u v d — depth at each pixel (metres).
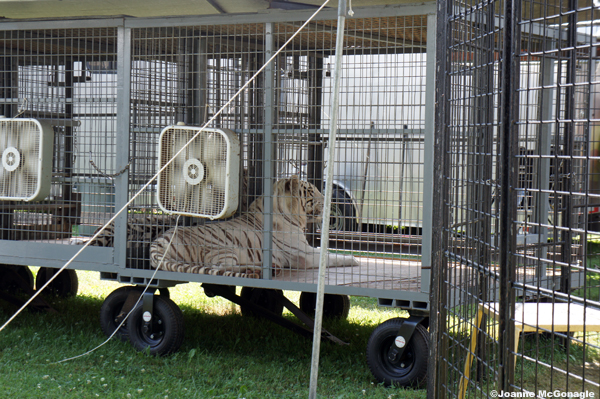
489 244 2.77
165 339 4.47
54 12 5.07
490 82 2.98
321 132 4.28
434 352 3.05
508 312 2.46
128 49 4.64
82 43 5.70
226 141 4.21
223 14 4.36
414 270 4.81
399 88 6.32
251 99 5.50
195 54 4.60
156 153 4.95
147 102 4.84
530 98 5.41
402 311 6.44
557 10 5.00
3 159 4.74
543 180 5.20
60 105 6.31
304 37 5.07
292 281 4.30
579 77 5.36
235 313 6.10
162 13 4.98
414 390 3.91
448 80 2.99
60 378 4.00
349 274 4.61
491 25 2.64
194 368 4.30
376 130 4.11
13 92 6.17
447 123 3.01
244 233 4.88
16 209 5.55
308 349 4.87
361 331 5.47
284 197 4.72
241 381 4.06
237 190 4.33
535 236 5.09
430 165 3.88
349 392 3.95
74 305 6.31
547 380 4.18
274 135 4.50
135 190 4.80
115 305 4.82
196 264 4.61
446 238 3.06
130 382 3.98
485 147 2.86
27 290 5.91
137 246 4.73
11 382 3.87
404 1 4.22
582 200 5.38
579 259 5.29
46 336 4.97
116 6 4.75
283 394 3.86
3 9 4.97
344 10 2.73
